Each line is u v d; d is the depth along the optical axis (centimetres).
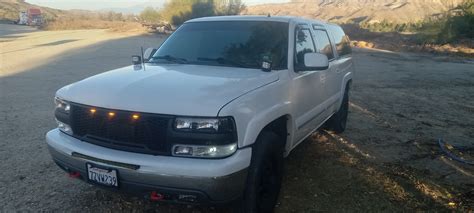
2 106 854
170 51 479
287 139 436
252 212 350
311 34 534
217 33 481
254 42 455
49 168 507
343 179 489
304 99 465
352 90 1182
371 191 458
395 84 1319
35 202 415
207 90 337
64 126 370
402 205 426
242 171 325
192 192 309
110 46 2505
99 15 10256
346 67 678
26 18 8794
